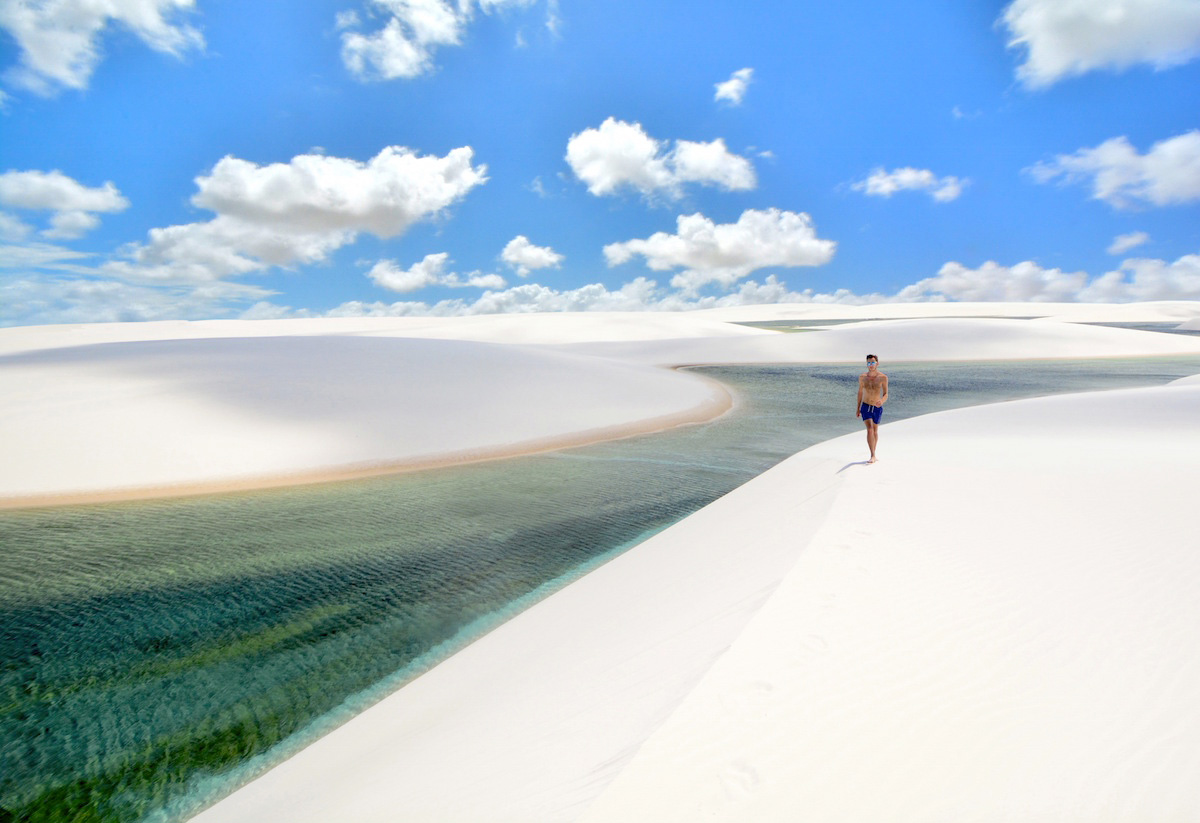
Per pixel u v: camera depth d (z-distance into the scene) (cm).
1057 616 361
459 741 336
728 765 244
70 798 354
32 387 1445
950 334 4478
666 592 519
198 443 1200
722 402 2173
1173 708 266
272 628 568
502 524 875
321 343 2333
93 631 559
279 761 384
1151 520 534
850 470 844
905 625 358
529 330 5650
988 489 680
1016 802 216
